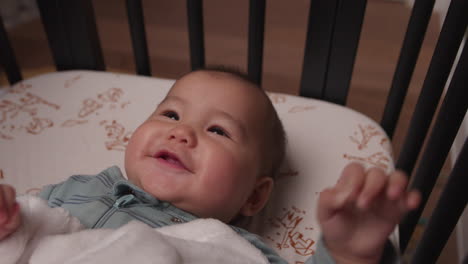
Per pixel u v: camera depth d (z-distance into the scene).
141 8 1.03
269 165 0.81
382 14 2.55
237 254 0.65
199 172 0.70
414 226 0.89
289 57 2.13
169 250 0.57
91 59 1.14
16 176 0.87
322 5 0.89
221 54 2.14
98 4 2.67
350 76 0.97
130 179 0.75
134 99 1.03
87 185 0.76
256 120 0.78
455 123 0.72
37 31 2.37
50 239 0.60
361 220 0.49
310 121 0.95
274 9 2.62
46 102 1.02
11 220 0.53
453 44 0.73
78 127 0.96
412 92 1.84
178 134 0.71
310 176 0.85
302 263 0.74
